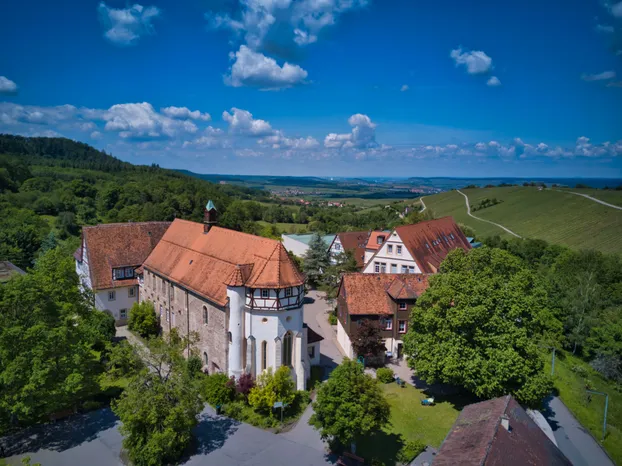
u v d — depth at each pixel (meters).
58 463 32.31
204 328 47.44
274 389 39.81
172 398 33.34
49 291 36.88
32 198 129.12
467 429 27.62
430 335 41.56
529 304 40.09
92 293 46.62
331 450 35.09
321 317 71.12
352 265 77.12
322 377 48.22
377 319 53.69
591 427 42.72
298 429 38.28
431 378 40.25
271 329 42.12
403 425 39.03
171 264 56.41
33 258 94.06
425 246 73.81
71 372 35.06
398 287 53.88
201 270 50.06
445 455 25.27
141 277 63.69
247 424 38.81
